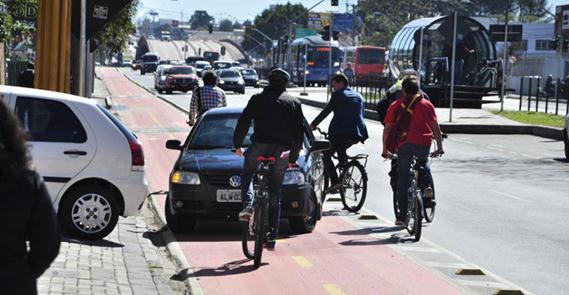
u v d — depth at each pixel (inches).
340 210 1357.0
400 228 1197.7
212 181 1093.1
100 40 3368.6
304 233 1149.1
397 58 4621.1
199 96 1469.0
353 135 1338.6
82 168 1010.1
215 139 1174.3
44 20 1385.3
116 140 1025.5
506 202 1465.3
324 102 4434.1
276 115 922.7
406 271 925.8
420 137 1104.2
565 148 2225.6
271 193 946.1
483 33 4092.0
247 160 935.0
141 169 1034.7
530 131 3014.3
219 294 816.9
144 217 1269.7
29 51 3518.7
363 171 1322.6
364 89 4320.9
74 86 1747.0
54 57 1386.6
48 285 763.4
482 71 4094.5
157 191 1531.7
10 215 389.1
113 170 1021.8
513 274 935.0
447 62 4003.4
